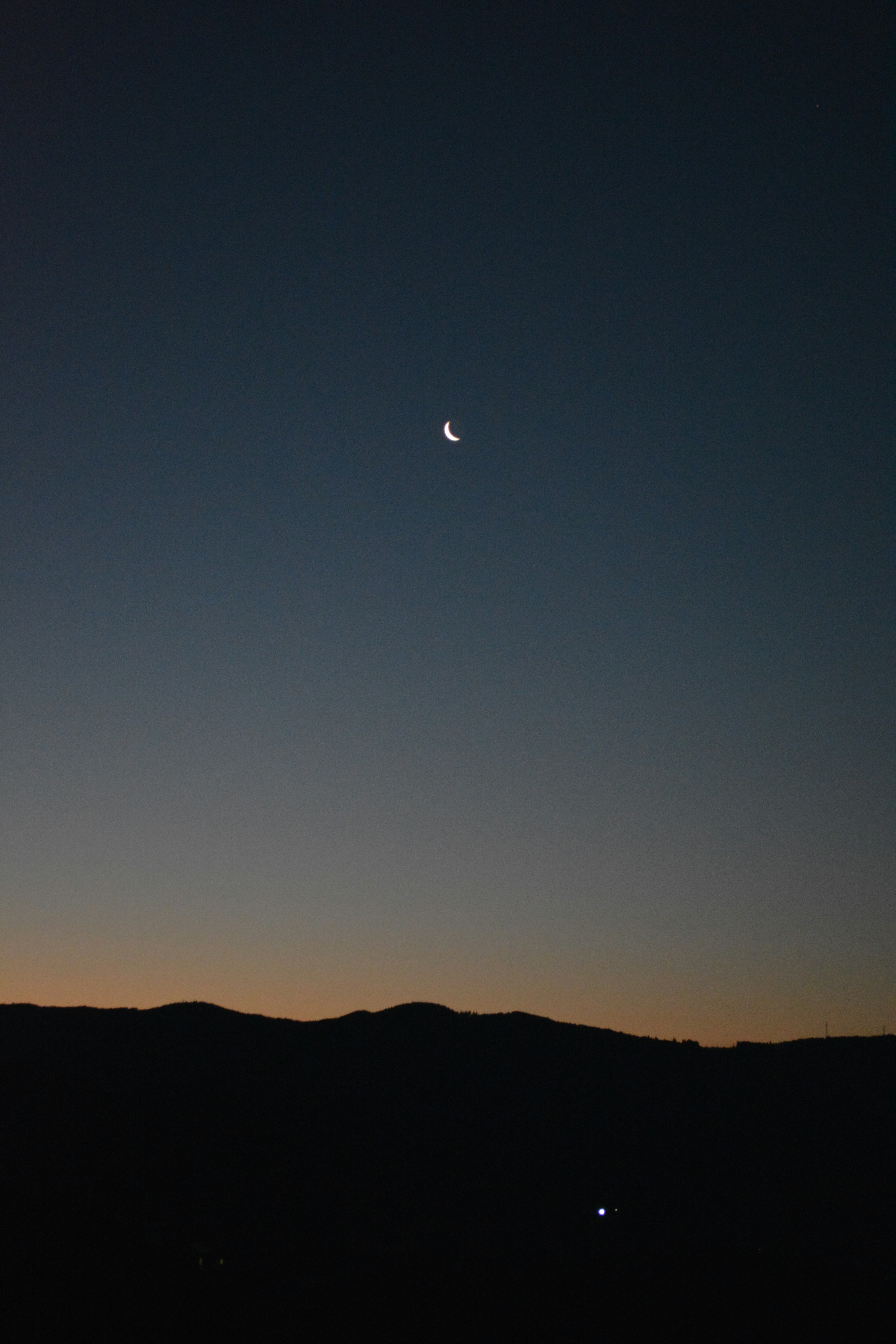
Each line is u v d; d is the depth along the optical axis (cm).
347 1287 2686
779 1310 2716
